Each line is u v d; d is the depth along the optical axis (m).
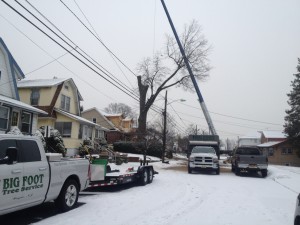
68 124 33.50
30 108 24.02
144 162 15.79
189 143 25.72
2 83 23.59
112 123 58.78
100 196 11.04
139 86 44.94
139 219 7.69
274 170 24.27
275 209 9.45
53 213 8.17
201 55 44.88
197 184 15.21
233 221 7.84
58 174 8.02
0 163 6.31
